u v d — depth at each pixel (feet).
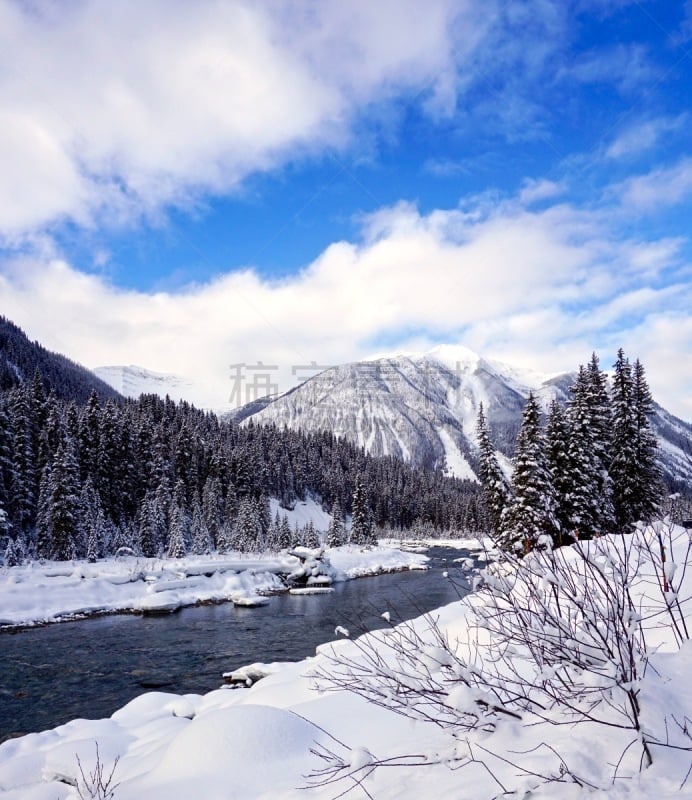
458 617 23.41
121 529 174.50
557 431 102.73
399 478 493.77
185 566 142.61
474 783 8.87
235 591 133.90
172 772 15.67
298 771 14.28
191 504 214.07
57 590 107.65
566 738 9.49
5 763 23.26
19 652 76.28
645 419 108.37
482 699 9.96
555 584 10.07
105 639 85.05
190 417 386.73
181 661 71.61
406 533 387.96
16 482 154.51
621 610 9.76
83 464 179.32
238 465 278.05
